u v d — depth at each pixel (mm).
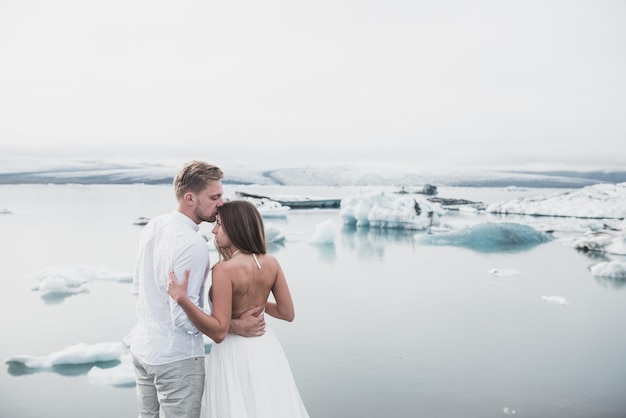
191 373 1869
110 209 17750
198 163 1909
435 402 3254
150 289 1852
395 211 13945
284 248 10273
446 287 6766
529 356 4113
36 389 3432
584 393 3396
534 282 7082
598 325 5012
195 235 1829
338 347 4328
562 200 17719
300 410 2156
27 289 6496
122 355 4004
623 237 9711
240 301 1992
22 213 16281
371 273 7707
